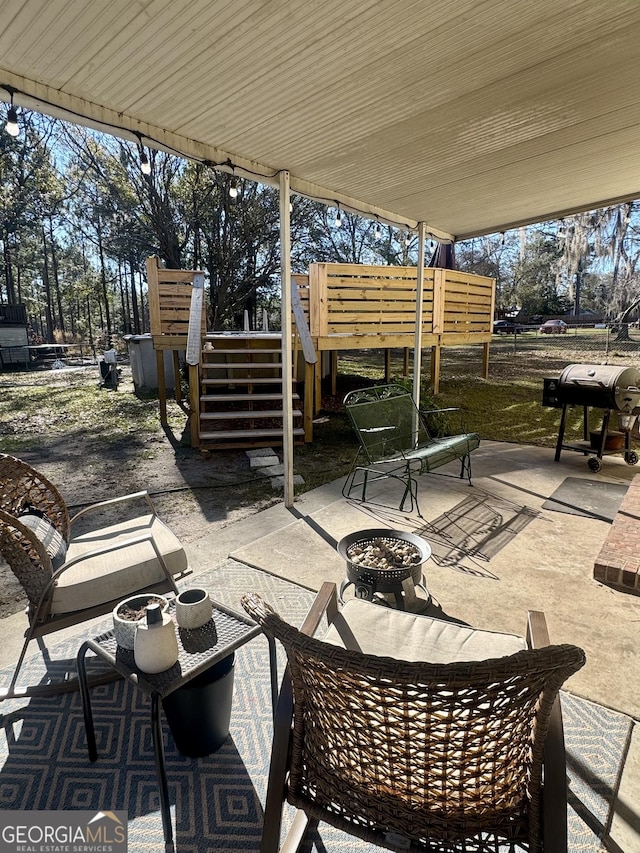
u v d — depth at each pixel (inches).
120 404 316.2
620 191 173.0
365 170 138.5
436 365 319.3
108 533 87.0
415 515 143.0
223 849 54.0
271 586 105.3
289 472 150.6
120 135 101.3
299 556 118.4
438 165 136.3
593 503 150.1
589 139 123.8
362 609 65.3
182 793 60.1
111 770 63.3
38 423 272.7
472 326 346.9
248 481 182.7
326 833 55.8
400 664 32.8
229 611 68.2
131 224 561.9
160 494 171.3
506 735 38.0
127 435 249.1
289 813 58.1
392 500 156.1
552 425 260.2
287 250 141.3
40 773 63.0
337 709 39.6
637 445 206.5
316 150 121.5
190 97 91.3
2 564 124.3
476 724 36.2
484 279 350.9
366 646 57.7
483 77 90.0
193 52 76.4
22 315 534.0
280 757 44.5
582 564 113.9
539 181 156.0
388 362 347.9
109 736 68.4
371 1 65.9
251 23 69.4
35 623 70.1
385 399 169.6
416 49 78.8
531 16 71.8
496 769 39.0
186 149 112.6
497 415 281.3
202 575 110.0
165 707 62.6
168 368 358.0
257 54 77.8
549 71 88.7
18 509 84.8
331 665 34.4
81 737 68.5
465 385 358.3
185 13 66.6
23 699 75.1
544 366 413.7
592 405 176.9
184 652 59.5
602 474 177.3
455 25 72.8
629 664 80.4
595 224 520.1
